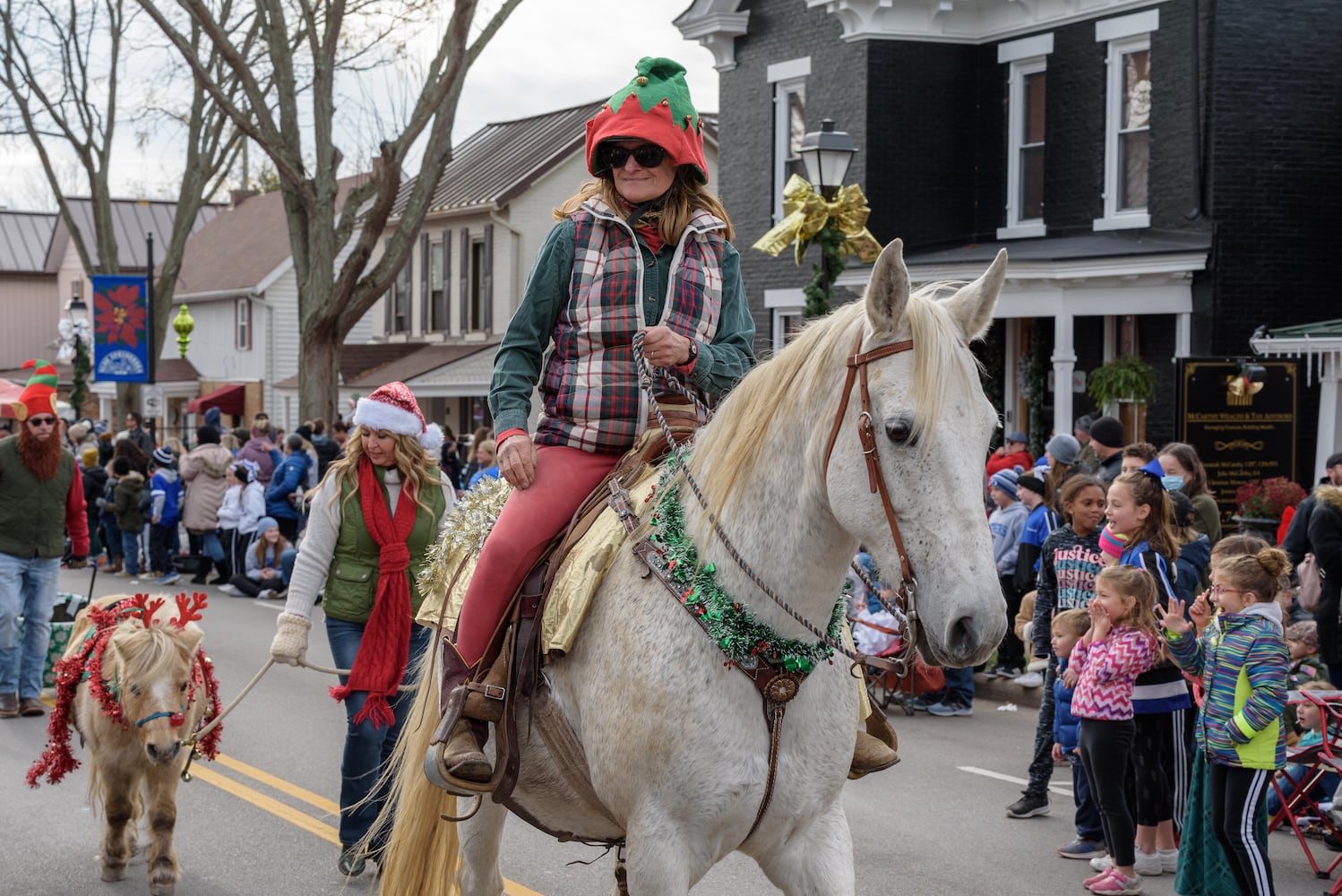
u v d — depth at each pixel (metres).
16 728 9.65
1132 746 6.57
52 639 10.44
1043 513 10.06
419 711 4.55
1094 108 18.17
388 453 6.16
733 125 22.19
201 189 33.38
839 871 3.55
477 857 4.54
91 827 7.29
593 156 3.94
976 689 11.34
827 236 12.56
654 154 3.86
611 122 3.86
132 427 23.59
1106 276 16.72
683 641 3.47
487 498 4.54
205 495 17.95
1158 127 17.33
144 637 6.04
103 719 6.17
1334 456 9.73
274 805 7.67
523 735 3.95
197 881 6.39
